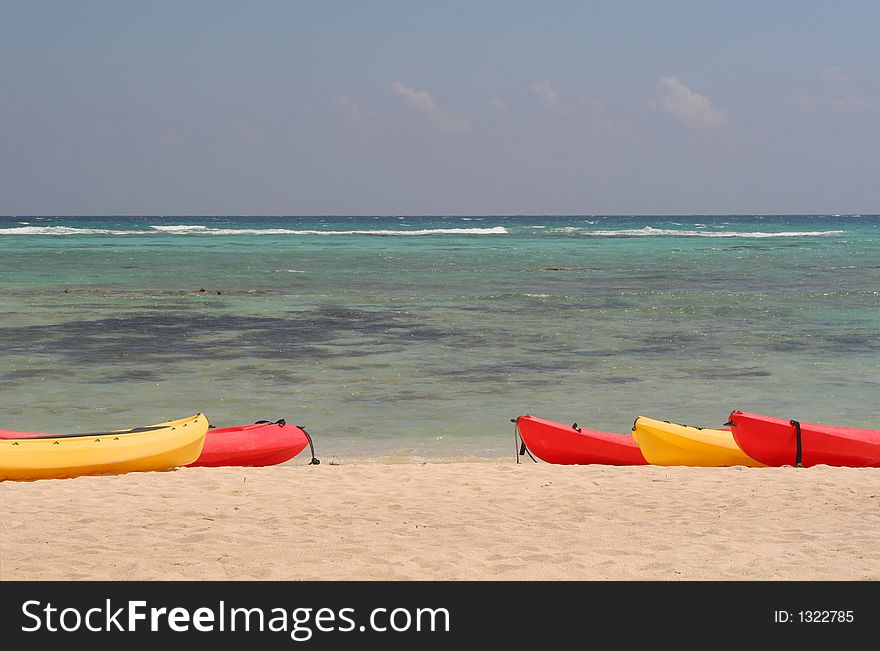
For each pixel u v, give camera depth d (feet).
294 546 20.72
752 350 59.41
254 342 61.31
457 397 44.52
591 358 56.03
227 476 28.58
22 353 55.47
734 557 20.18
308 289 99.45
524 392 45.80
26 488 26.40
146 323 70.03
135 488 26.50
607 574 19.16
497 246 202.28
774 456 32.91
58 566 19.11
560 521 23.40
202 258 151.02
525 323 71.77
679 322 72.95
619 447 33.06
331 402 43.19
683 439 32.78
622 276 120.47
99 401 42.75
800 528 22.76
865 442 32.71
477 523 23.00
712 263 147.54
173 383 47.19
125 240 214.48
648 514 24.22
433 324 70.90
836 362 55.11
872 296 93.81
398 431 37.83
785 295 94.63
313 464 32.17
